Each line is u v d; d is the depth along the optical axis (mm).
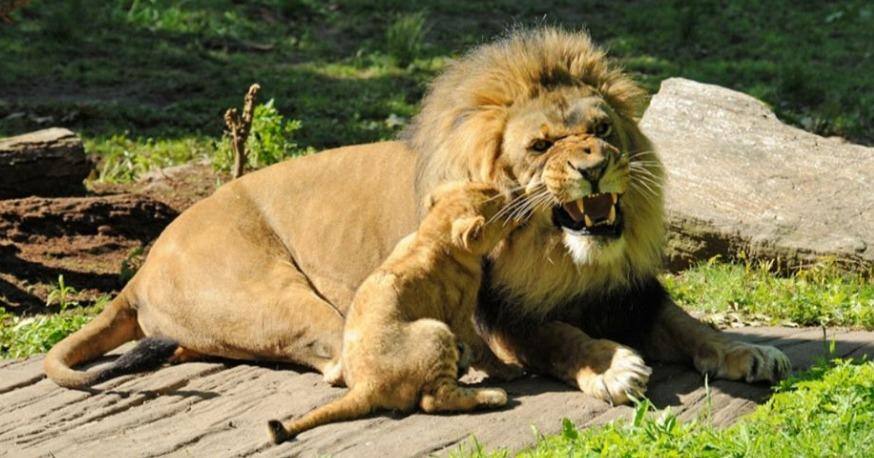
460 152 10766
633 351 10414
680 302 14281
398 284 10320
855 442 8820
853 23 33406
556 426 9852
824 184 15961
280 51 30719
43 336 13953
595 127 10438
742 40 32188
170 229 12711
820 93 27203
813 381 9930
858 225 15266
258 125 21125
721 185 16094
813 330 12867
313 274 12156
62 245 17375
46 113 24641
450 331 10234
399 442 9695
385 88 27719
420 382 10156
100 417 11102
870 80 28203
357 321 10375
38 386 12055
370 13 33875
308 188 12406
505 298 10852
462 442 9656
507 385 10891
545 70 10766
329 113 25703
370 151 12352
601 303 11039
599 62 11039
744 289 14383
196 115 25000
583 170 10008
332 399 10914
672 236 16000
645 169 10664
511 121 10555
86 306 15859
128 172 21250
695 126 17172
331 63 29891
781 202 15758
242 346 11898
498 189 10531
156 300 12320
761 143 16719
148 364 12070
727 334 12625
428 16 33875
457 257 10516
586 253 10312
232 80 27562
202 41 30812
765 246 15398
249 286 11891
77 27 30359
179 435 10414
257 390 11367
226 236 12219
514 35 11102
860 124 25234
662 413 9805
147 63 28594
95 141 23094
